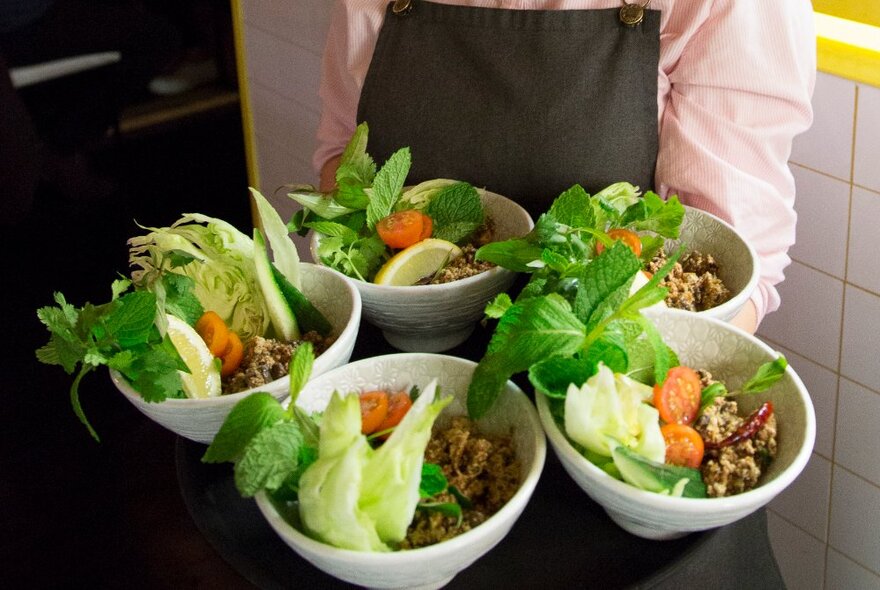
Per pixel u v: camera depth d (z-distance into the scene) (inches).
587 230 39.9
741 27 45.7
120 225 92.8
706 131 47.6
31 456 77.9
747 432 34.1
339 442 30.1
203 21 87.0
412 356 37.1
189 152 93.2
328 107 59.6
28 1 78.6
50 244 90.0
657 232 43.2
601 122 48.3
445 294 41.2
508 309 34.9
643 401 35.7
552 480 37.4
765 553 39.2
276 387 36.3
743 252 43.3
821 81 53.2
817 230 57.4
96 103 85.9
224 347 40.2
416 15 51.8
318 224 45.7
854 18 52.9
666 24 47.9
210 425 37.1
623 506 32.1
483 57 50.0
